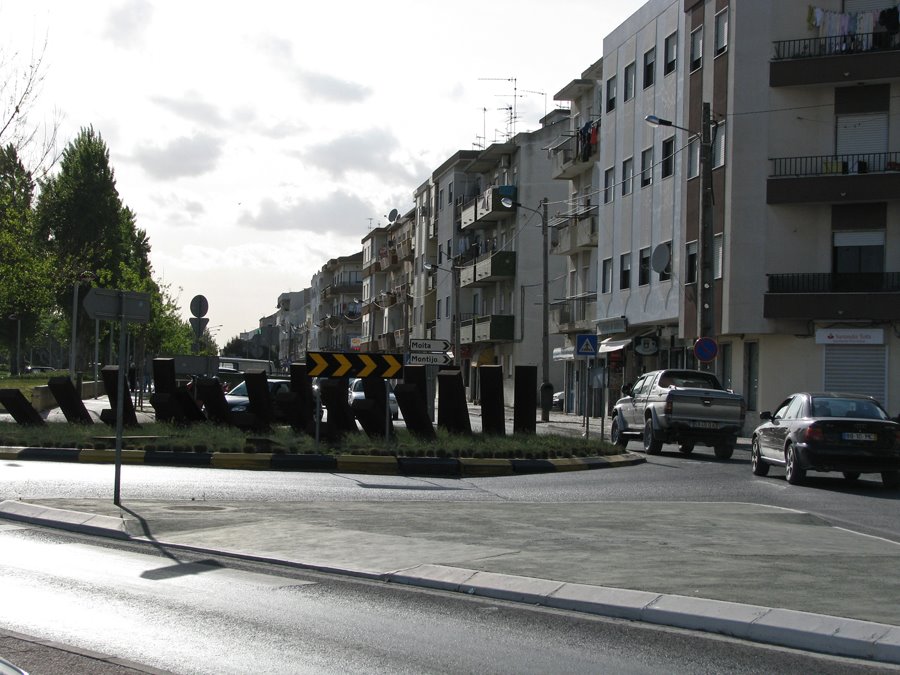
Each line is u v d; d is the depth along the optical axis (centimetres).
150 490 1546
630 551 997
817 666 630
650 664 636
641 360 4422
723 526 1181
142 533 1130
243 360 6347
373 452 2050
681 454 2620
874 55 3247
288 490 1598
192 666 621
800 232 3359
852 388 3300
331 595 849
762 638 695
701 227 2864
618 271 4516
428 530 1143
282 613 778
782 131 3372
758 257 3381
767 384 3406
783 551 998
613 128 4612
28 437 2222
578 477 1938
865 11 3334
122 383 1348
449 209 7581
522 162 6159
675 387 2459
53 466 1902
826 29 3344
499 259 6175
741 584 825
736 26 3425
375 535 1103
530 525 1184
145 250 8175
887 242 3281
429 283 8131
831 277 3325
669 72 4022
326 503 1420
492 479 1888
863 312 3231
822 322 3325
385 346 9550
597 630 729
